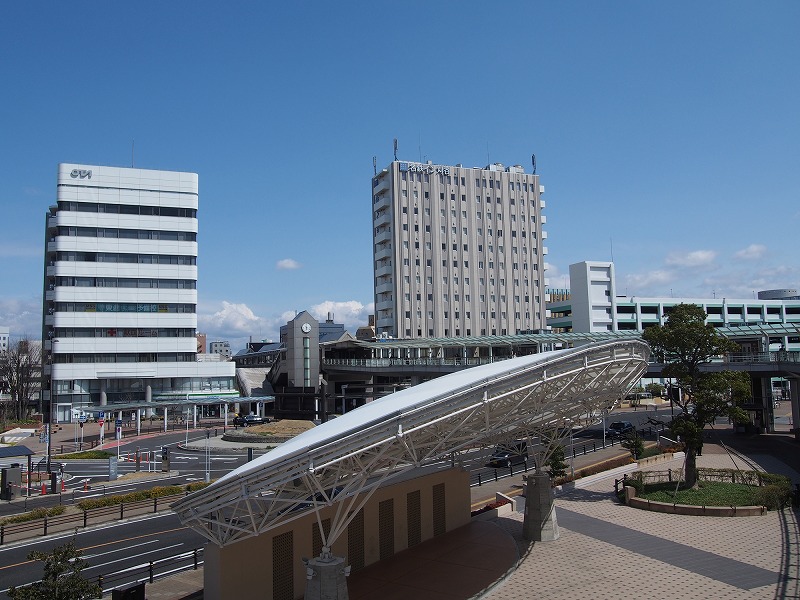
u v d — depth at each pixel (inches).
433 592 931.3
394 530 1114.7
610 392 1150.3
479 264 5270.7
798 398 2650.1
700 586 949.8
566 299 6624.0
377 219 5236.2
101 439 2950.3
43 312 4697.3
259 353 6599.4
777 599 893.2
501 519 1378.0
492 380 805.2
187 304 4288.9
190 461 2397.9
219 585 820.6
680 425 1563.7
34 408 4667.8
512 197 5462.6
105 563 1125.1
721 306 5359.3
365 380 4212.6
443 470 1248.2
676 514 1392.7
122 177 4178.2
